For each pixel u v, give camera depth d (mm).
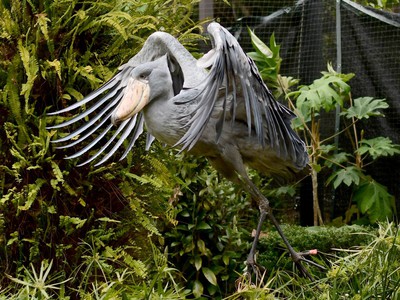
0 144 4242
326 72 7055
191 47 4969
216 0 7008
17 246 4262
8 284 4234
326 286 4098
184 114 3756
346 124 7363
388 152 6840
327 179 7273
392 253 4262
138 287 4059
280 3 7863
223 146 3881
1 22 4148
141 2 4453
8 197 4078
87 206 4383
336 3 7336
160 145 4609
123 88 4102
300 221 7340
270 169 4148
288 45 7527
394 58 7266
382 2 8070
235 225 5855
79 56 4348
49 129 4250
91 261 4105
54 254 4285
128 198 4406
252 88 3732
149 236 4457
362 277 4230
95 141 4133
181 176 5562
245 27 7578
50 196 4309
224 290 5871
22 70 4215
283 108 4004
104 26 4441
